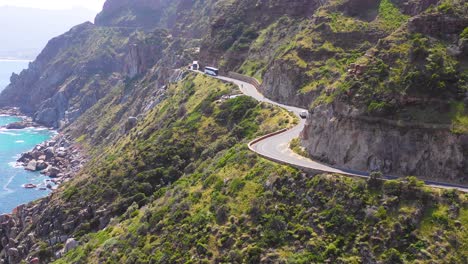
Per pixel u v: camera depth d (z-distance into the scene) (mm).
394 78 58625
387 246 46625
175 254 59812
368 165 56281
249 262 52188
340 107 60812
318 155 63000
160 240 64812
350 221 50031
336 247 48781
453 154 51781
